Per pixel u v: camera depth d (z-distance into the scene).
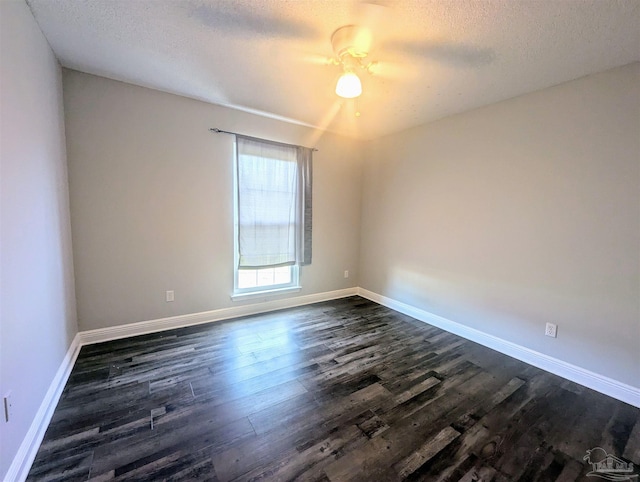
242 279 3.54
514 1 1.48
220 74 2.42
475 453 1.59
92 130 2.55
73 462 1.46
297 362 2.51
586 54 1.93
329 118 3.41
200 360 2.48
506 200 2.72
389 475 1.44
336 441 1.64
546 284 2.48
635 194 2.01
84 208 2.56
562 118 2.33
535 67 2.12
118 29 1.83
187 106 2.96
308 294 4.10
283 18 1.68
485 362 2.59
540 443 1.67
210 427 1.72
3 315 1.25
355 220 4.43
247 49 2.03
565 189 2.33
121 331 2.84
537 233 2.52
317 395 2.06
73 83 2.44
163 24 1.77
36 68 1.75
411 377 2.32
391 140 3.91
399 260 3.87
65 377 2.10
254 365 2.43
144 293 2.91
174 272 3.05
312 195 3.95
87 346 2.65
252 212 3.42
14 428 1.32
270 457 1.52
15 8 1.46
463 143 3.06
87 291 2.64
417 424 1.80
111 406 1.88
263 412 1.87
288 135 3.62
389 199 3.98
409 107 2.96
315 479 1.40
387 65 2.14
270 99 2.91
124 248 2.78
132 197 2.77
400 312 3.83
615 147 2.08
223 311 3.40
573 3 1.48
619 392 2.10
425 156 3.47
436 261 3.39
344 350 2.75
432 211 3.42
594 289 2.21
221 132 3.16
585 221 2.24
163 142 2.87
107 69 2.39
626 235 2.05
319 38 1.87
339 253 4.33
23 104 1.53
